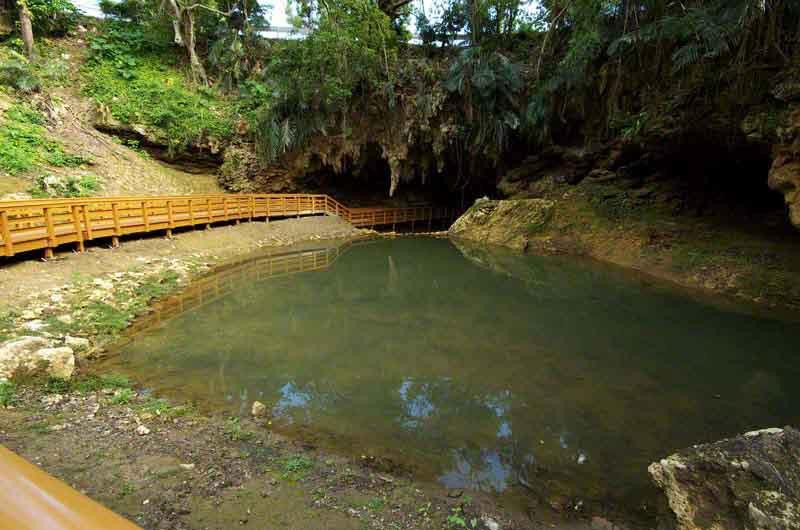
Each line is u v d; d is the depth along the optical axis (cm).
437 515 301
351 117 2016
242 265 1221
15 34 1872
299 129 1969
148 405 429
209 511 283
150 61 2131
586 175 1750
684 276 1062
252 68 2288
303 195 2003
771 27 836
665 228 1298
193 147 1955
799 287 842
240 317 768
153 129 1845
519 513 311
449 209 2853
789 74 838
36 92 1622
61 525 63
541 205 1653
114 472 313
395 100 1947
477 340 674
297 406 459
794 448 260
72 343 561
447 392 502
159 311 769
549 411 461
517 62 1831
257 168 2084
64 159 1465
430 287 1036
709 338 682
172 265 1047
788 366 578
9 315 606
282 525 277
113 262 945
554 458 380
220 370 540
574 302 895
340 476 340
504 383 527
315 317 785
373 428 421
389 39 1972
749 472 252
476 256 1460
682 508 265
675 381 534
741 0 839
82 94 1816
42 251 862
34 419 375
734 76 985
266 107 1981
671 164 1430
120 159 1698
